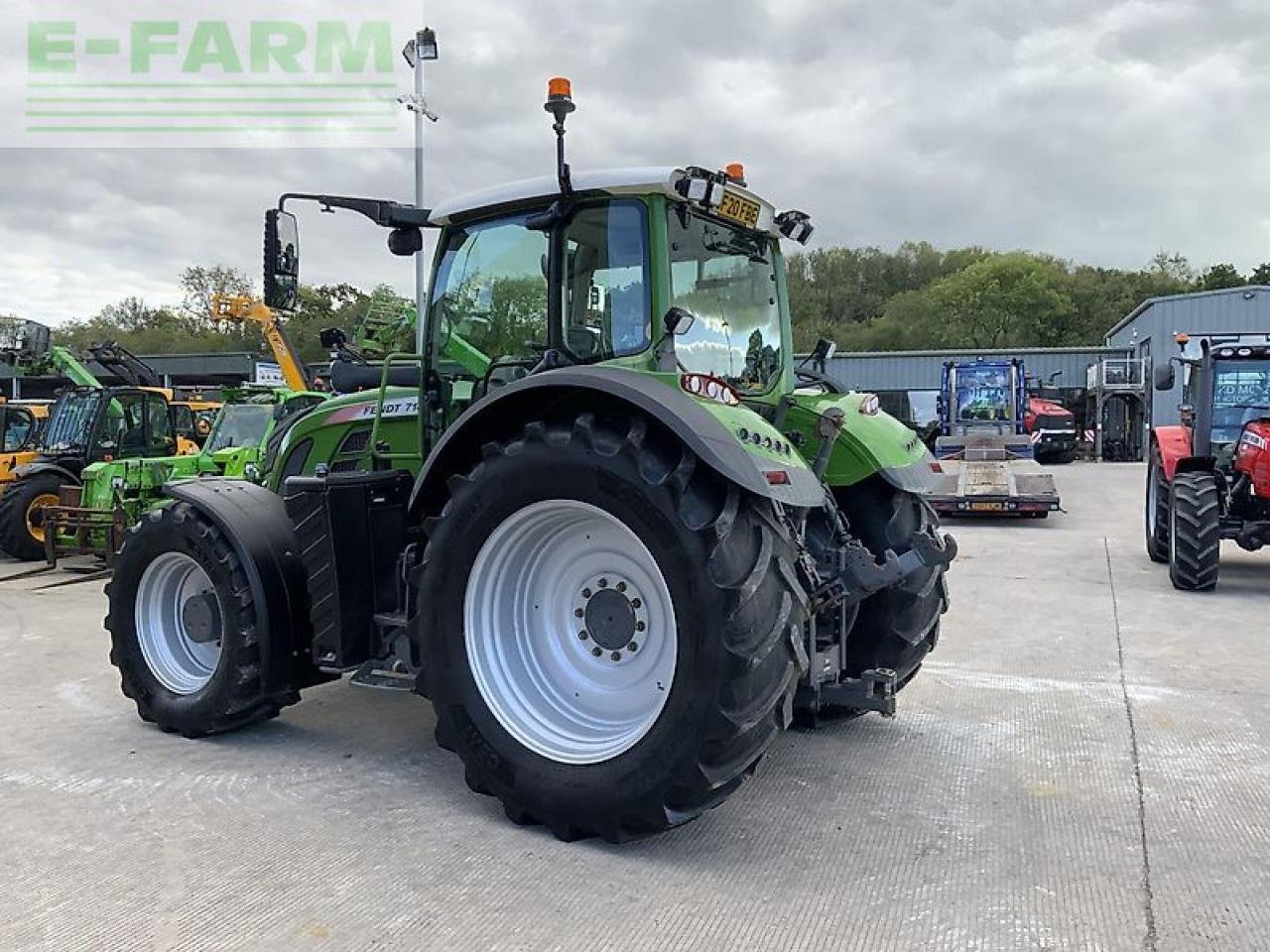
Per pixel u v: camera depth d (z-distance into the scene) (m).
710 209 3.74
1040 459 25.56
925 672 5.39
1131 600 7.50
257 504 4.38
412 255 4.52
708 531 2.97
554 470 3.22
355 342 8.12
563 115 3.52
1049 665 5.53
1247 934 2.65
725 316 4.05
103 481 9.85
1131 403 28.12
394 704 4.87
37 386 34.53
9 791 3.69
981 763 3.99
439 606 3.45
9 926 2.68
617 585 3.39
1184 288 61.81
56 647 6.22
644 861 3.09
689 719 2.97
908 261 70.12
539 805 3.24
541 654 3.52
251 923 2.70
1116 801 3.57
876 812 3.48
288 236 4.36
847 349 61.06
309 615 4.27
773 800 3.59
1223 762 3.98
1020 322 58.16
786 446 3.28
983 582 8.30
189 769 3.94
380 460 4.45
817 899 2.84
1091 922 2.71
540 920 2.71
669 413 3.04
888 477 4.17
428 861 3.09
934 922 2.71
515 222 3.91
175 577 4.51
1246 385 8.66
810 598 3.42
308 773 3.89
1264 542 7.75
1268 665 5.52
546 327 3.79
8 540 10.43
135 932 2.65
